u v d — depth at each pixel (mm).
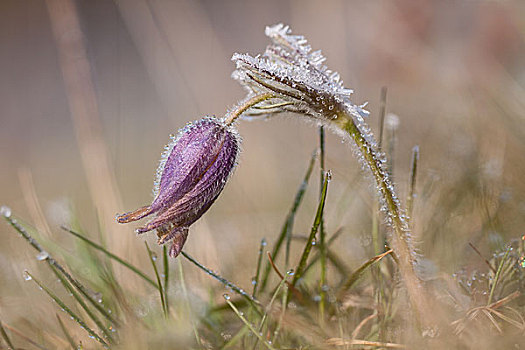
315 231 410
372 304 420
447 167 500
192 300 433
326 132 647
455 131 534
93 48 1264
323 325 412
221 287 449
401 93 661
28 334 429
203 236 468
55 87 1216
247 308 425
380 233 442
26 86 1233
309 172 441
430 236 450
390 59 664
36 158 981
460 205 475
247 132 684
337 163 564
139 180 740
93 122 539
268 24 1153
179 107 750
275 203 554
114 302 431
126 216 391
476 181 478
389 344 398
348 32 749
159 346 410
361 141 400
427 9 631
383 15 674
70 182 812
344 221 496
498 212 463
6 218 415
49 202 638
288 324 410
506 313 405
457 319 409
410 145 538
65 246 514
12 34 1317
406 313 411
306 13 827
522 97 521
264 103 405
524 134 499
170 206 391
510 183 477
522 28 572
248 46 1122
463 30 604
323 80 398
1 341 420
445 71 611
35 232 467
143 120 1000
